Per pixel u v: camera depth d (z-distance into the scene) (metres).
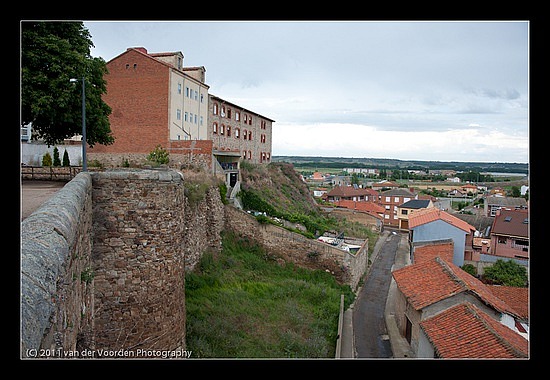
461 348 9.80
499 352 9.09
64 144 25.89
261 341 11.33
